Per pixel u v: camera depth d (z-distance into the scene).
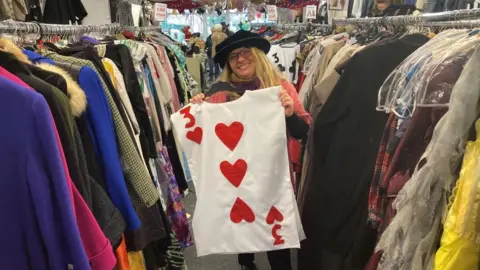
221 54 1.80
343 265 1.70
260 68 1.80
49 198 0.83
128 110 1.60
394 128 1.36
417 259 1.05
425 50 1.33
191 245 2.43
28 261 0.86
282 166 1.56
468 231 0.88
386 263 1.20
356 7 2.92
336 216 1.69
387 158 1.36
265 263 2.45
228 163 1.55
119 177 1.22
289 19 4.43
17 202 0.82
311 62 2.53
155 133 2.04
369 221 1.50
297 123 1.68
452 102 0.94
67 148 0.97
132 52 1.92
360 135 1.59
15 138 0.80
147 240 1.44
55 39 1.73
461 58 1.10
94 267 0.98
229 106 1.54
